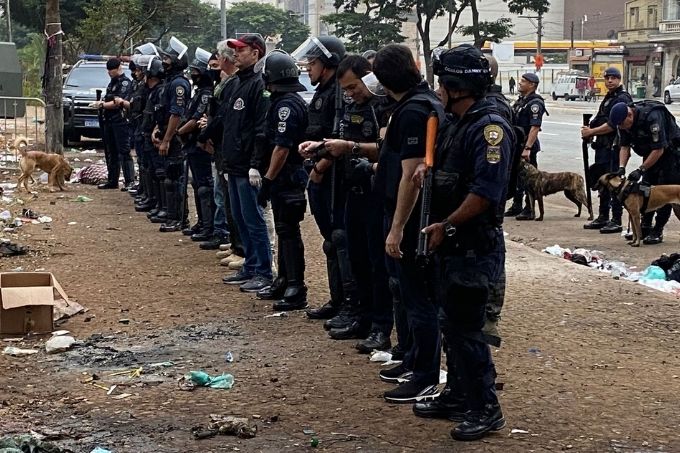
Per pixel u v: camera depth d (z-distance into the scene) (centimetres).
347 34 4512
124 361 607
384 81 501
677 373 572
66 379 570
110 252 987
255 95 764
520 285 816
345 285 650
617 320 698
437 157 453
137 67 1240
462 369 459
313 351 620
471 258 443
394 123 500
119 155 1498
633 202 1059
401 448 452
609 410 504
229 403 520
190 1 4494
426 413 492
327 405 514
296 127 694
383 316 612
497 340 457
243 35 775
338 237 643
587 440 460
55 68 1803
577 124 3155
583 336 655
